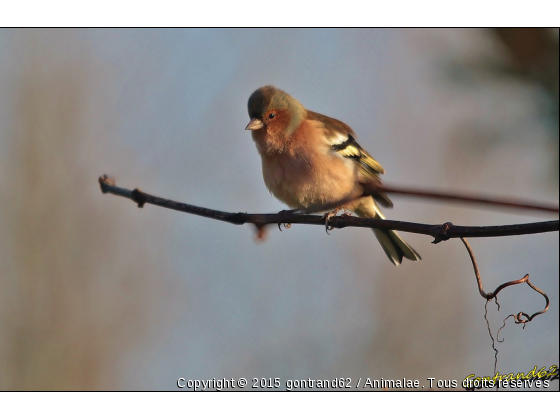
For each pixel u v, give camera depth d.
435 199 4.07
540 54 8.05
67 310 13.85
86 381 13.32
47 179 14.79
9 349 13.57
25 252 14.17
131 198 7.44
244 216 7.38
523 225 5.36
